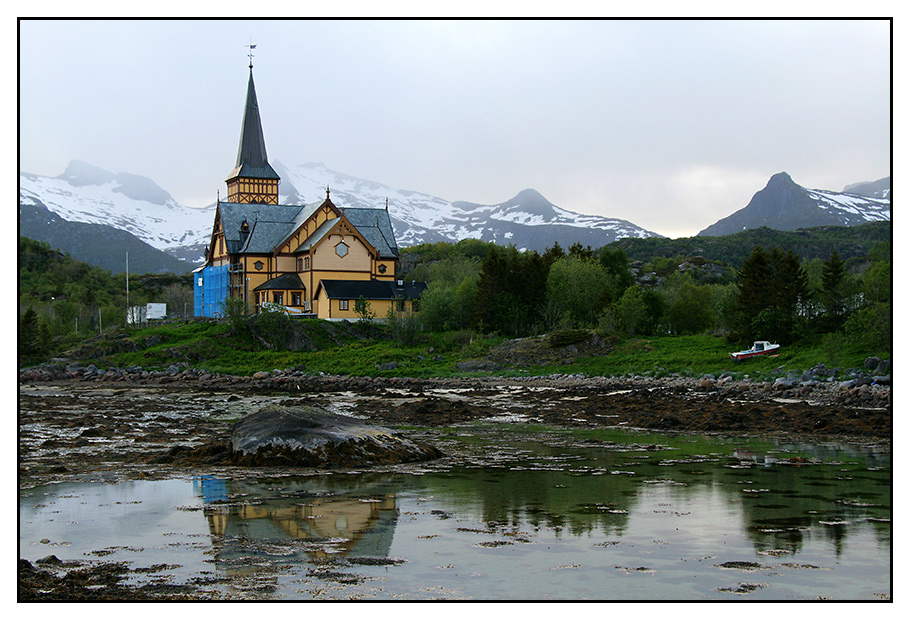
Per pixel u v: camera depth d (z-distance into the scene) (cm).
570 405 5381
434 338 10175
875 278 7625
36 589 1395
